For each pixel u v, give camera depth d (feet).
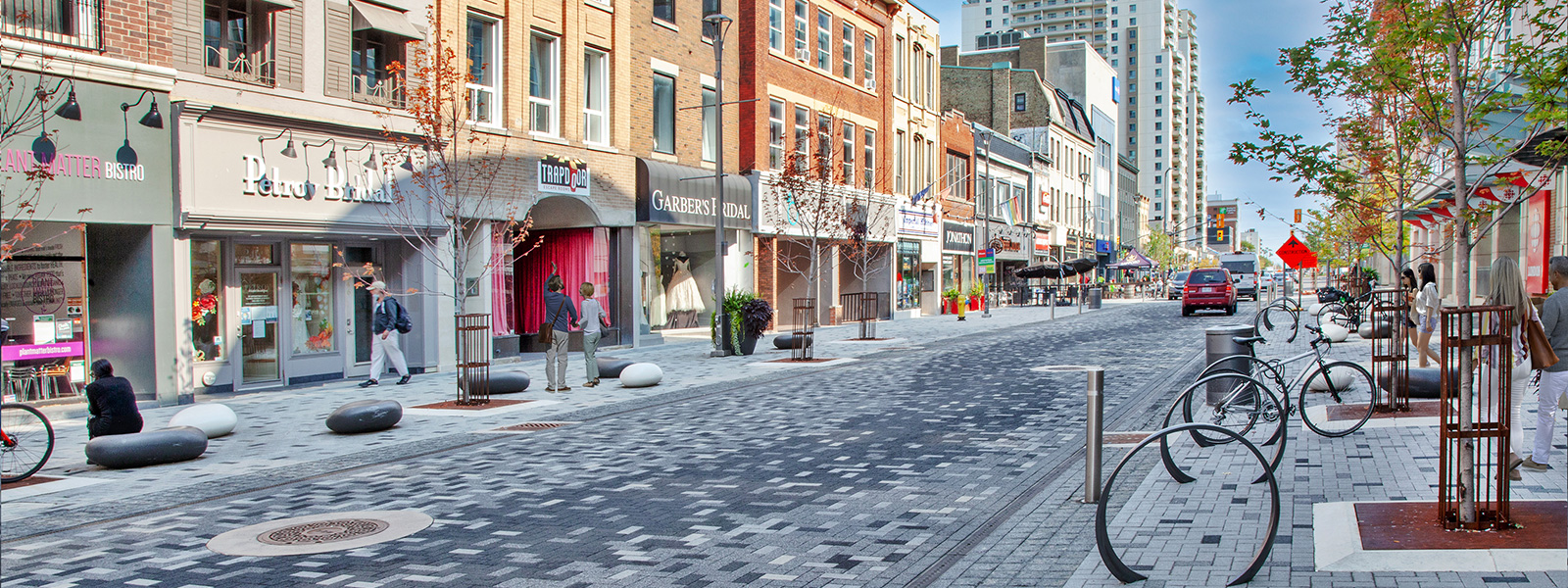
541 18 70.13
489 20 66.64
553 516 23.95
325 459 32.60
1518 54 30.81
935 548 20.71
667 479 28.35
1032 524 22.18
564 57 72.38
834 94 111.86
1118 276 285.02
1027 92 213.87
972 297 149.28
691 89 88.07
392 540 21.80
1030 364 61.98
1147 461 21.77
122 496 27.12
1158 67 554.87
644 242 83.25
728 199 90.94
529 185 68.23
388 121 58.03
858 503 25.02
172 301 47.85
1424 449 28.89
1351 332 82.28
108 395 32.86
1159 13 558.56
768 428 37.73
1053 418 38.78
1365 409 32.91
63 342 45.85
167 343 47.65
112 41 45.52
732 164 94.48
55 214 43.34
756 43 96.43
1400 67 31.89
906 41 130.11
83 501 26.55
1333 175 35.73
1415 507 20.86
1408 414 33.83
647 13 81.87
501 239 61.72
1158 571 17.76
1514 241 85.76
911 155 132.05
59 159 43.39
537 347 77.61
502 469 30.32
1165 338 83.66
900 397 46.52
